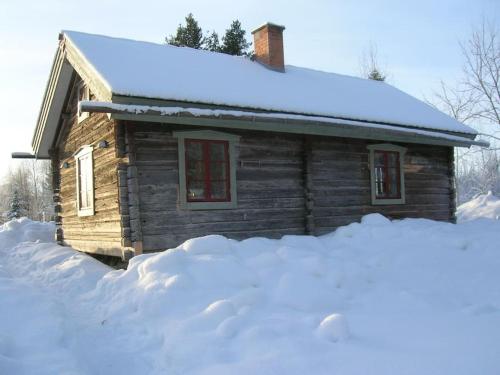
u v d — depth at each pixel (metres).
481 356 3.88
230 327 4.41
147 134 8.24
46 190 47.69
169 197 8.34
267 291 5.59
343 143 10.68
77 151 10.70
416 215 11.99
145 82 7.84
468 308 5.40
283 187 9.65
